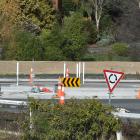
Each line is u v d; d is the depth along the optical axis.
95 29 164.50
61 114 28.38
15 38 123.88
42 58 123.12
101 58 141.00
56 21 152.75
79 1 174.75
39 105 29.12
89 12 172.75
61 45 125.88
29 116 30.59
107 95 69.69
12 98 64.19
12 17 138.75
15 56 122.19
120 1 178.00
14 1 141.75
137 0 180.88
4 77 108.44
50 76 111.88
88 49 148.00
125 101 63.59
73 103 28.72
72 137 28.30
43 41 125.38
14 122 36.25
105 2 175.62
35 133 29.31
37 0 149.12
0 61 116.88
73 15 137.12
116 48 146.75
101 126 28.23
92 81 96.50
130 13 176.38
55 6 162.75
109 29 170.50
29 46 122.19
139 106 57.75
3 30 127.06
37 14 149.12
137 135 32.47
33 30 145.12
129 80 102.44
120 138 29.00
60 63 118.50
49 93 69.75
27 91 72.88
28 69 117.31
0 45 126.12
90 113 28.02
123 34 168.88
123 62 121.06
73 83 59.03
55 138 28.31
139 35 170.12
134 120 34.81
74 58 128.12
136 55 144.62
